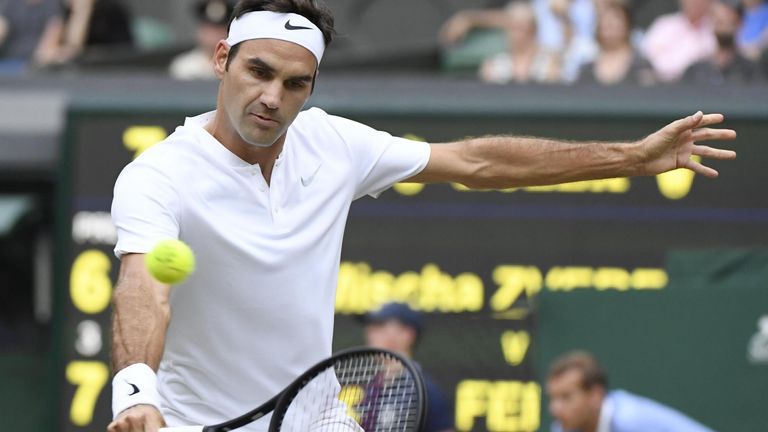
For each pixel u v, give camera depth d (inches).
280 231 623.5
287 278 626.8
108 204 1235.9
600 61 1419.8
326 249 638.5
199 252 614.2
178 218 607.2
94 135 1233.4
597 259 1218.0
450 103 1211.9
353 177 650.8
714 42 1430.9
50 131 1306.6
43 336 1406.3
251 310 625.9
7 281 1407.5
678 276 1190.9
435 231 1221.7
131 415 549.3
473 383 1211.9
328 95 1246.9
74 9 1563.7
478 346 1213.7
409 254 1221.7
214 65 625.6
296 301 630.5
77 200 1234.6
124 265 590.6
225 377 634.8
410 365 585.3
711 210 1218.0
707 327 1147.3
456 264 1221.1
